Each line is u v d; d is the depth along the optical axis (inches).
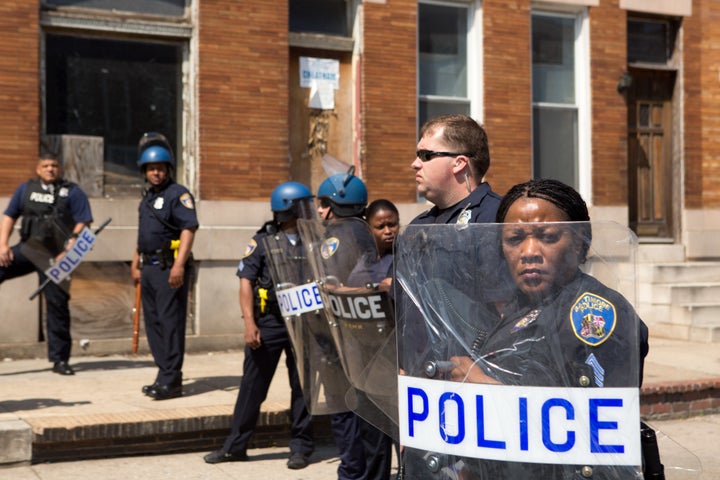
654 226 498.6
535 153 467.5
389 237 195.5
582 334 82.8
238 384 305.1
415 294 91.7
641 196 497.0
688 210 498.6
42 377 314.7
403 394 92.2
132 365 344.2
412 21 431.8
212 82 393.7
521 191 92.3
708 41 504.4
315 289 199.6
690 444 262.7
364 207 205.8
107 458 242.1
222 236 390.0
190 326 390.6
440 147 129.5
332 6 427.5
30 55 361.7
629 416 81.4
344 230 165.5
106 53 385.7
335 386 196.9
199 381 311.0
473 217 125.4
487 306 87.1
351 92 429.4
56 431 234.5
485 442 85.2
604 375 82.0
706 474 227.0
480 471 85.4
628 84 473.7
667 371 327.6
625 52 480.1
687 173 499.5
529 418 83.7
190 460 242.7
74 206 321.1
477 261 87.8
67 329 321.7
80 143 379.6
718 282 456.1
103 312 370.0
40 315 360.5
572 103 477.4
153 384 281.9
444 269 89.5
